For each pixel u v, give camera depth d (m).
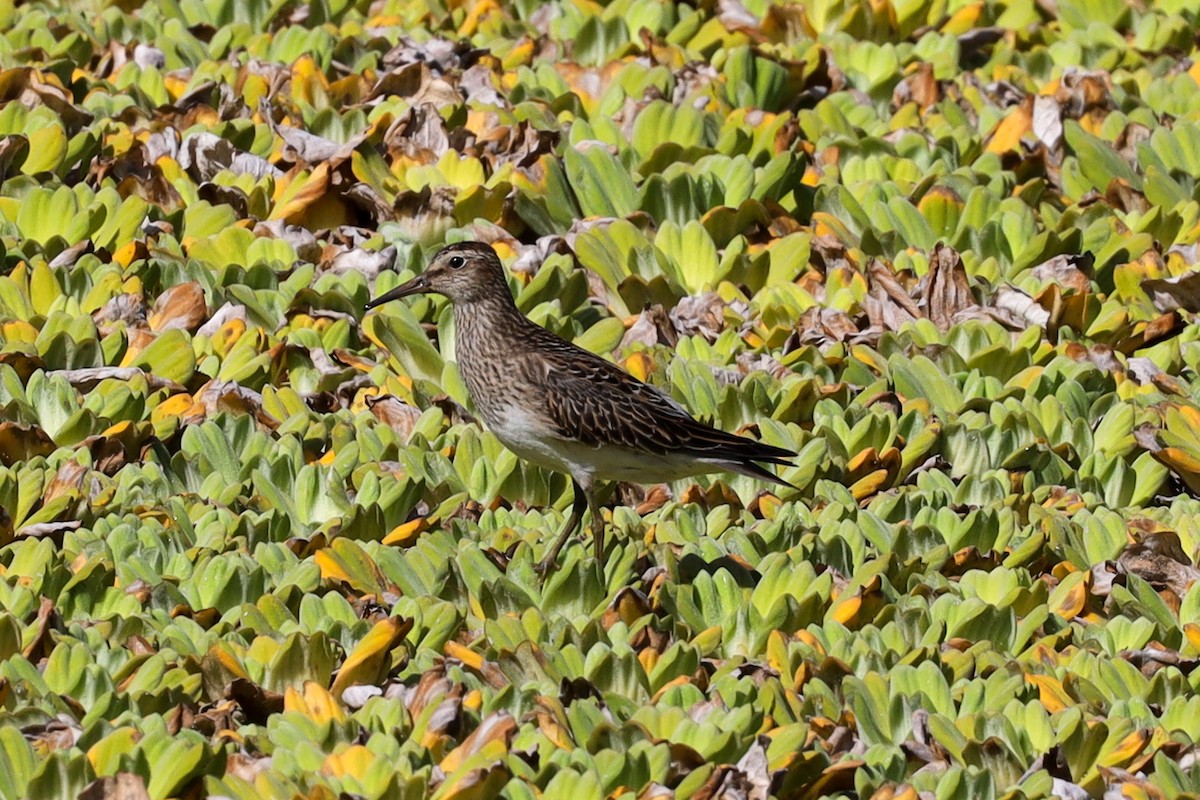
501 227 14.65
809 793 8.91
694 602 10.56
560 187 15.14
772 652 9.88
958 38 19.09
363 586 10.45
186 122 15.70
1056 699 9.77
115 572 10.20
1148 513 12.05
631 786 8.68
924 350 13.68
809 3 19.11
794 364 13.42
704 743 8.91
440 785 8.45
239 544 10.73
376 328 13.12
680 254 14.69
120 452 11.50
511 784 8.37
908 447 12.34
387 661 9.55
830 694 9.59
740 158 15.39
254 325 13.33
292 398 12.31
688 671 9.72
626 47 18.05
